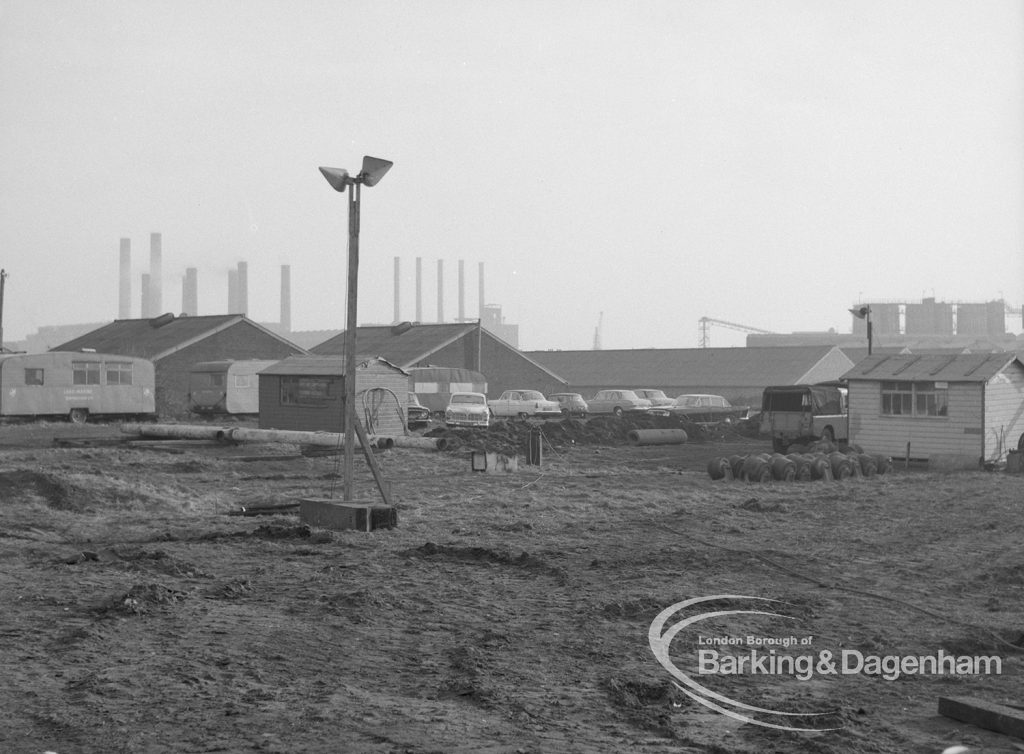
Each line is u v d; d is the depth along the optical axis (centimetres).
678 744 685
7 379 4294
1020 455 2916
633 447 4138
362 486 2484
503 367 7200
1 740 671
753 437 4747
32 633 972
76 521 1839
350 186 1797
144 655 892
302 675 841
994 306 14712
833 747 675
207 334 6250
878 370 3344
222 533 1662
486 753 653
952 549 1539
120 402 4588
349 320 1817
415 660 901
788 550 1531
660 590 1216
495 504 2123
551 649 945
